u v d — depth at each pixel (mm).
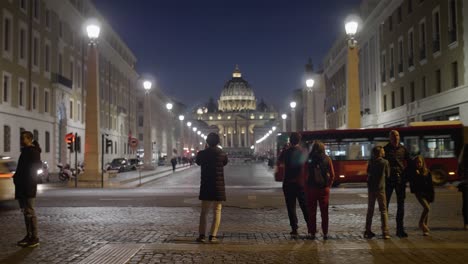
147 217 15688
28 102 46719
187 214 16484
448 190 26266
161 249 10227
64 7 56250
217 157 11008
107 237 11859
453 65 36500
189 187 31469
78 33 62938
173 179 44375
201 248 10344
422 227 11820
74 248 10414
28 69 46656
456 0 35250
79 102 63000
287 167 11867
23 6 45719
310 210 11555
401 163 11469
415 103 43438
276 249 10203
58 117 54875
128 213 16719
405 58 46344
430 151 30438
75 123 61000
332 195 23359
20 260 9234
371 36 57906
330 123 86812
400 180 11375
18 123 44281
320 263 8945
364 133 30922
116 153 84562
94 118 32062
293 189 11781
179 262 9070
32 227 10625
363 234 11969
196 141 157875
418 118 42875
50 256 9586
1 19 40656
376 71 55469
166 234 12320
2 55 41031
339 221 14570
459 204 18922
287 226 13727
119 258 9375
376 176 11320
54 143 53562
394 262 8984
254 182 39000
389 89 51312
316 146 11555
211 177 10961
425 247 10320
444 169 30172
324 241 11164
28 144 10703
